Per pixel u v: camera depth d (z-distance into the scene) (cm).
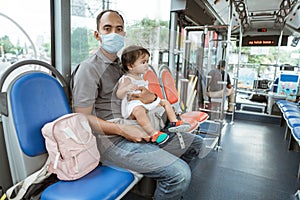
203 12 429
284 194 218
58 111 149
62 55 190
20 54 169
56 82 155
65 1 185
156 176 144
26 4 168
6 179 152
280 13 495
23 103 129
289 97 524
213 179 240
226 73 307
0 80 126
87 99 153
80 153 127
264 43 626
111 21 162
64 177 122
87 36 210
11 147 129
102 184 121
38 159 135
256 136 414
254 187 229
